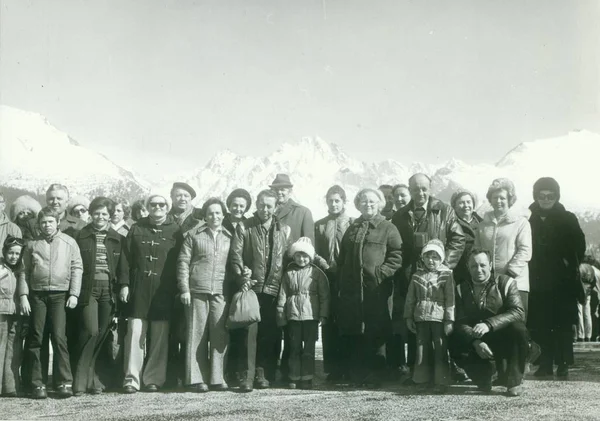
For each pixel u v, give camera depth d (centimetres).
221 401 751
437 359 785
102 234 852
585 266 1603
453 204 922
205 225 858
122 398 780
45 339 837
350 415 662
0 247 813
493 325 755
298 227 914
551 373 903
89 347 814
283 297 848
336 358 904
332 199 934
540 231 917
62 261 803
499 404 704
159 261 848
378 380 838
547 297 905
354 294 839
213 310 841
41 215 805
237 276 843
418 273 806
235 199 890
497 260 862
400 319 893
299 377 838
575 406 690
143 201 984
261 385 839
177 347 869
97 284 833
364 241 848
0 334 792
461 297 790
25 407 729
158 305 841
